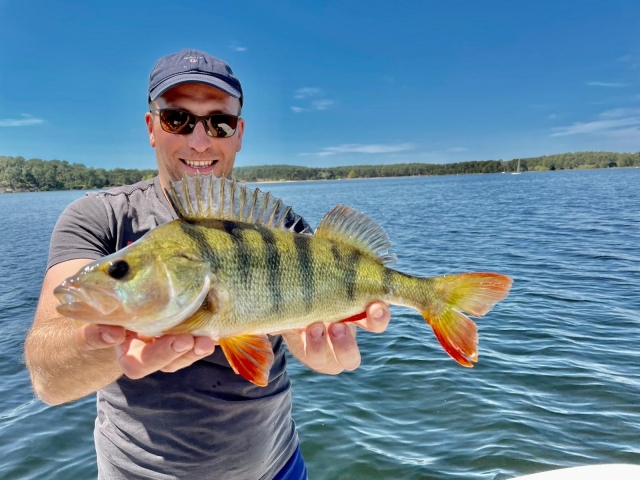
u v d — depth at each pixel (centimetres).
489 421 120
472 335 62
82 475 107
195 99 65
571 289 232
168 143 65
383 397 136
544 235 427
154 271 46
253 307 51
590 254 322
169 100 64
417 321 200
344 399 136
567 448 108
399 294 62
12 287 294
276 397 61
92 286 44
